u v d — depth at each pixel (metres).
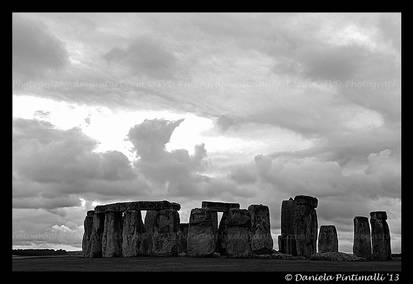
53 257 53.41
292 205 55.81
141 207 52.38
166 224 51.62
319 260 47.03
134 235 51.75
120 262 41.44
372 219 57.12
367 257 56.16
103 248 54.00
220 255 50.16
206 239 50.03
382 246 55.94
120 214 54.66
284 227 55.50
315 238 55.41
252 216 53.28
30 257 53.31
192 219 50.94
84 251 57.81
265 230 53.00
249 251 49.56
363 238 56.66
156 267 36.03
